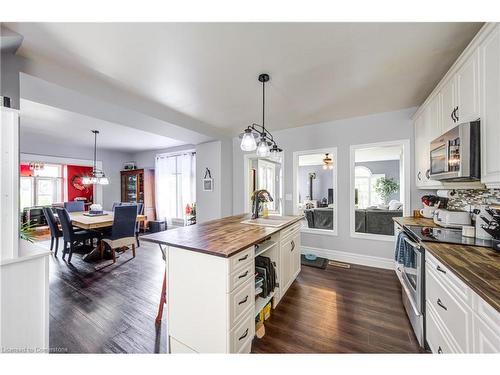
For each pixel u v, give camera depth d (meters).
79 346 1.66
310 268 3.20
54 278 2.92
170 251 1.60
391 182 7.76
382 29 1.47
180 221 5.96
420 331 1.62
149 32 1.49
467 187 1.88
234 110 3.02
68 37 1.53
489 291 0.88
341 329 1.84
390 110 3.07
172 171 6.13
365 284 2.67
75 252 4.14
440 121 2.03
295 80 2.18
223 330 1.35
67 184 6.79
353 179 3.40
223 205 4.33
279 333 1.80
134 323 1.95
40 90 2.02
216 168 4.34
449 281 1.23
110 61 1.84
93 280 2.85
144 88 2.34
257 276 1.94
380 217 4.20
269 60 1.84
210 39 1.57
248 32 1.50
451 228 2.04
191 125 3.42
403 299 2.22
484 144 1.36
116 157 6.75
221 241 1.59
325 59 1.83
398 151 6.34
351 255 3.43
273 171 5.96
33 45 1.61
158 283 2.77
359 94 2.53
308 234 3.78
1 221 1.14
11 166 1.17
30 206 6.23
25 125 3.93
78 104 2.35
